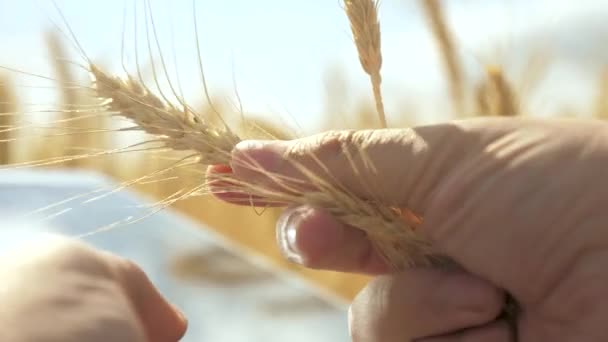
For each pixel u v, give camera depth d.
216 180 0.35
